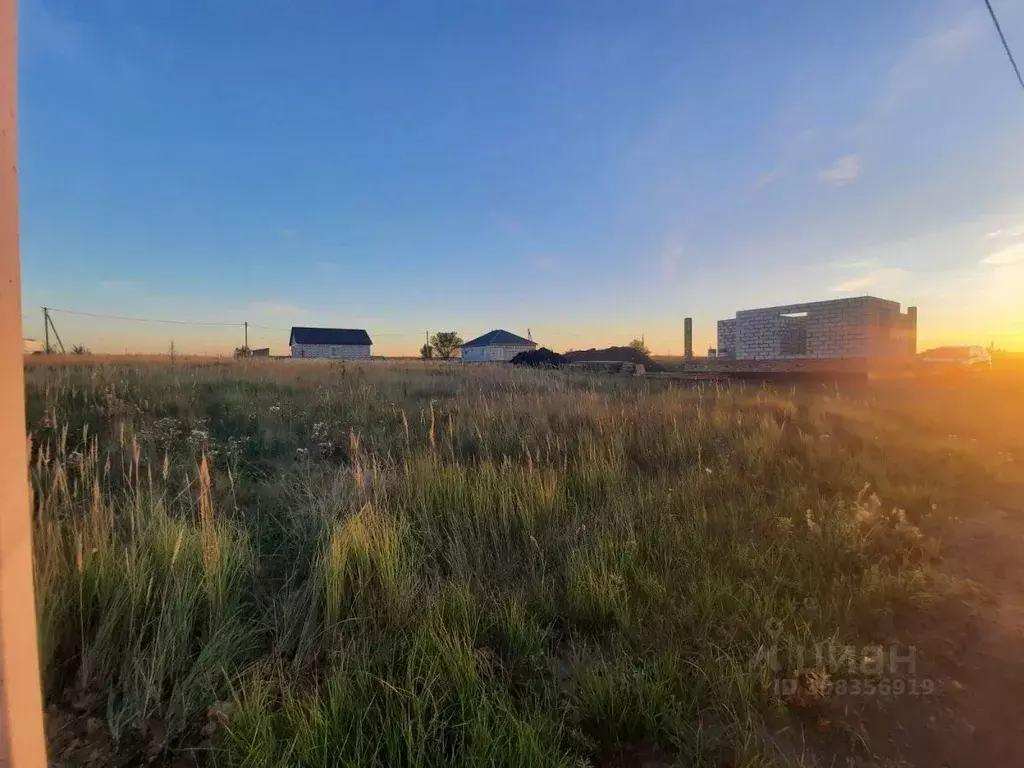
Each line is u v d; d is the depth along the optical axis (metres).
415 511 4.30
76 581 2.72
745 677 2.46
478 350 69.12
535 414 8.18
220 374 13.23
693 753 2.10
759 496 5.16
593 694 2.32
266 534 4.04
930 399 14.59
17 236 1.16
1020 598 3.53
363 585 3.15
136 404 8.02
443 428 7.31
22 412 1.18
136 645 2.39
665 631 2.86
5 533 1.13
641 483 5.49
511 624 2.86
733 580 3.39
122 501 4.02
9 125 1.15
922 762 2.12
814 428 9.04
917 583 3.62
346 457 6.30
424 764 1.98
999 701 2.50
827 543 3.99
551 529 4.16
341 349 75.00
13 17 1.17
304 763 1.93
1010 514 5.32
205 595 2.89
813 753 2.16
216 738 2.16
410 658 2.41
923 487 5.95
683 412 9.23
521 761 1.92
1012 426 10.88
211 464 5.32
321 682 2.50
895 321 27.81
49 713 2.25
